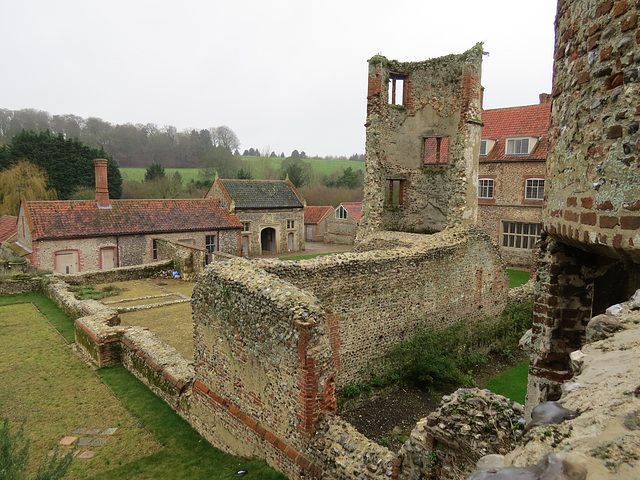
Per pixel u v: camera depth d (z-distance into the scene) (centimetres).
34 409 1047
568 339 500
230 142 8994
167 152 8156
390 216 1970
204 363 947
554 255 482
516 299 1805
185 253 2558
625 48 307
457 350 1360
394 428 1028
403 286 1273
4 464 541
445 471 578
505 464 187
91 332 1333
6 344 1465
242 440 839
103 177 3016
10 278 2130
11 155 4522
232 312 850
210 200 3597
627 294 466
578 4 378
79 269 2778
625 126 307
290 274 1017
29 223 2650
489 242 1611
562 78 420
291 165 7162
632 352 244
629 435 168
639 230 293
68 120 7681
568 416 203
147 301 2069
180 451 892
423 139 1866
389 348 1248
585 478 147
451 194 1636
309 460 700
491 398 570
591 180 344
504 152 3016
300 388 708
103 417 1018
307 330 692
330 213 5112
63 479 793
